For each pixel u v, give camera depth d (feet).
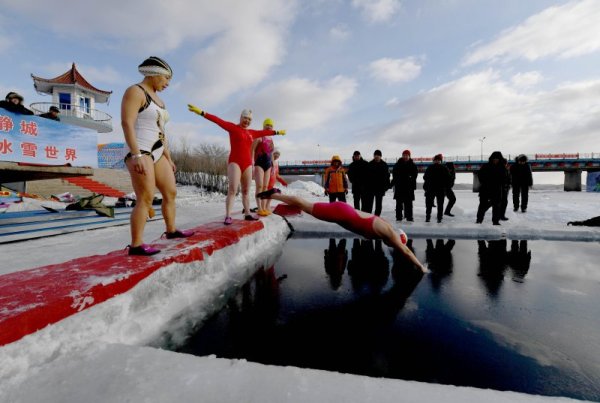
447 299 8.52
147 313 6.91
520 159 28.68
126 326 6.21
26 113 17.30
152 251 8.51
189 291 8.50
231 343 6.11
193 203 43.45
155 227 21.02
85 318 5.55
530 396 3.61
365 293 9.04
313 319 7.25
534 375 5.04
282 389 3.70
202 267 9.56
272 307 7.99
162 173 9.69
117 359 4.50
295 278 10.57
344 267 11.98
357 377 3.95
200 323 7.02
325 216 9.91
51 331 4.93
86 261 7.82
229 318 7.31
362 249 15.34
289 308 7.93
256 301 8.42
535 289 9.33
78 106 79.00
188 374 4.06
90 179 53.06
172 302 7.73
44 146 18.26
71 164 19.70
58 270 6.99
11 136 16.72
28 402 3.61
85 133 20.45
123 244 15.42
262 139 18.63
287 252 14.71
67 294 5.44
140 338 6.23
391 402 3.45
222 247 11.04
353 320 7.19
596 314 7.50
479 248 15.40
